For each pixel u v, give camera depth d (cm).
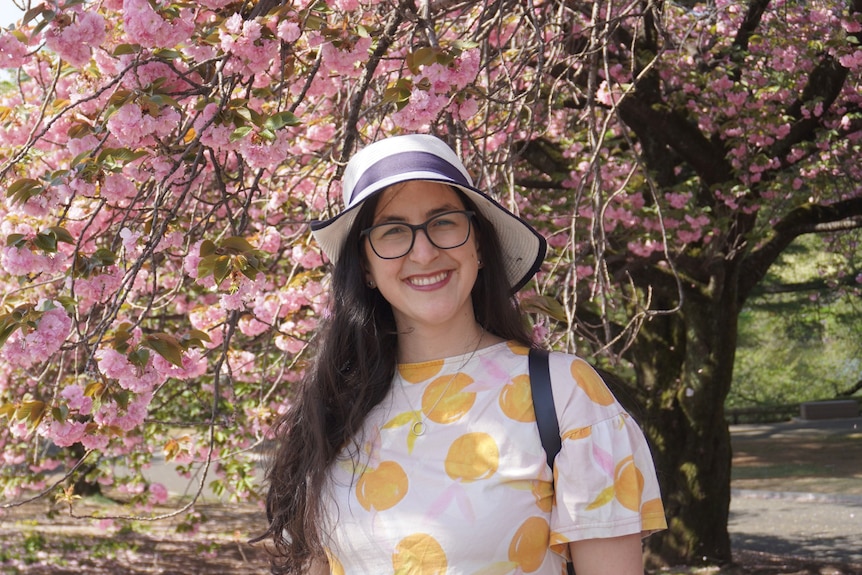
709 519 831
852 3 693
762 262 845
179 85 250
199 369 349
